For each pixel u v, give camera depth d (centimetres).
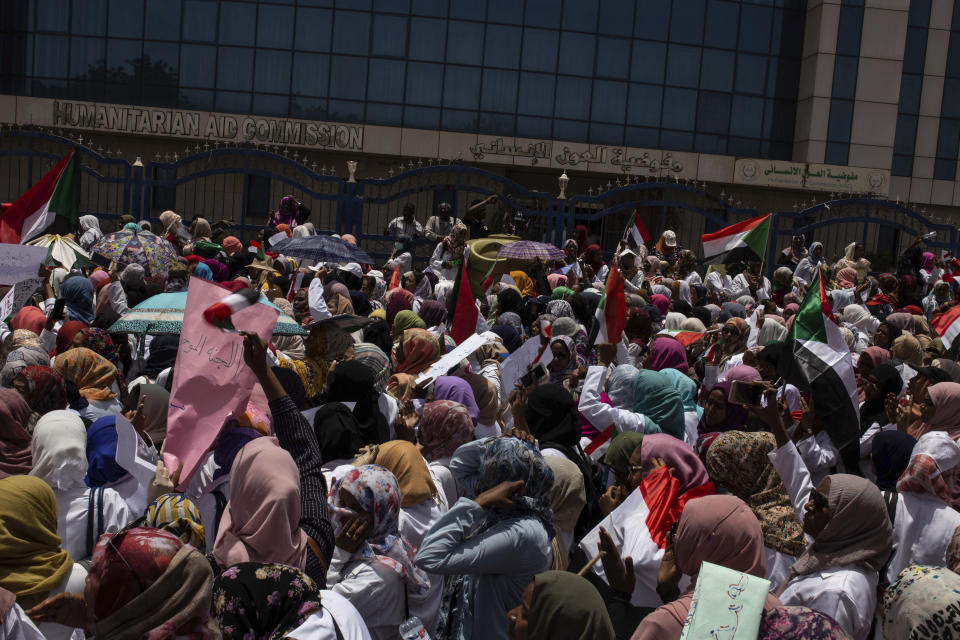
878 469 481
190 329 368
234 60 2759
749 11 2897
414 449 417
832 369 562
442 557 325
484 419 563
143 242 1041
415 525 403
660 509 405
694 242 2602
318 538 327
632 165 2720
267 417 445
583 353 776
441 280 1477
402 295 949
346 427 456
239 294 361
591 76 2842
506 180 1902
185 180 1902
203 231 1526
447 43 2798
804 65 2914
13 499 304
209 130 2603
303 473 346
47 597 305
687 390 624
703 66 2888
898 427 560
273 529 295
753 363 716
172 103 2756
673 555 375
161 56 2747
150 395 457
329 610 272
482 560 324
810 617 250
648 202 1900
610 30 2841
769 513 418
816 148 2870
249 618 246
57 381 468
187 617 222
